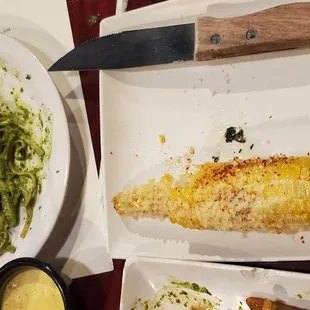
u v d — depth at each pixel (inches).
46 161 11.3
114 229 10.2
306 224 8.9
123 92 10.4
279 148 9.4
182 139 10.0
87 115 11.2
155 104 10.2
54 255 11.0
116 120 10.4
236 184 8.9
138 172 10.2
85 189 11.1
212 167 9.4
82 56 10.3
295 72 9.4
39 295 10.7
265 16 8.9
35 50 11.8
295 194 8.6
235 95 9.7
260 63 9.6
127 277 10.0
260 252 9.4
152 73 10.2
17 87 11.7
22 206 11.5
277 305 9.3
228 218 9.0
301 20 8.7
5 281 10.9
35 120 11.6
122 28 10.2
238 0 9.5
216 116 9.9
